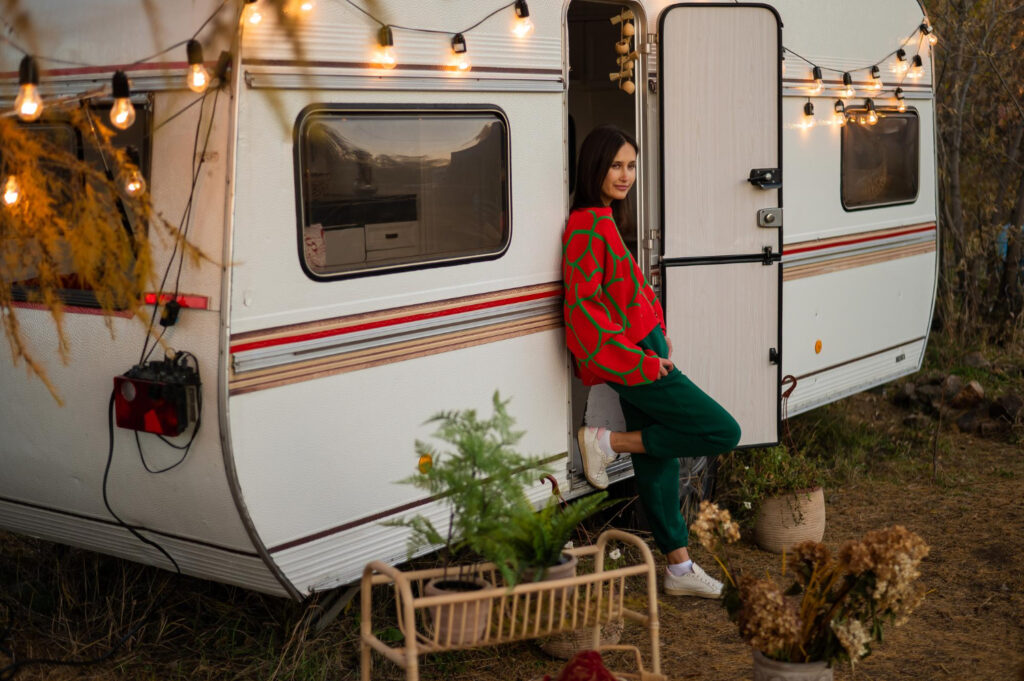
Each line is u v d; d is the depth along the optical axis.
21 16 3.59
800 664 3.18
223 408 3.27
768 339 5.22
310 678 3.78
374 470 3.75
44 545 4.65
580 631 4.00
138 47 3.39
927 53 7.11
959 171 9.59
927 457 6.89
